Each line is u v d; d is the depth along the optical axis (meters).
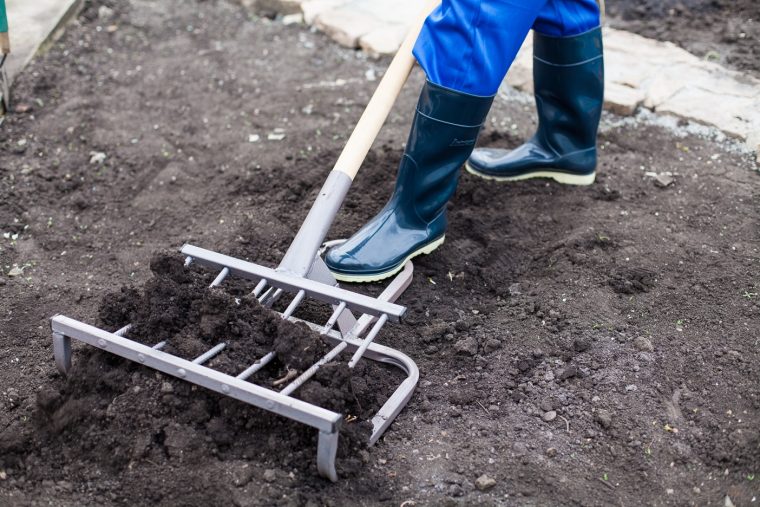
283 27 4.45
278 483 2.02
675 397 2.29
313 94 3.84
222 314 2.20
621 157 3.35
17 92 3.73
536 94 3.06
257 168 3.29
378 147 3.37
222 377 1.99
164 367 2.05
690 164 3.29
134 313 2.26
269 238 2.90
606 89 3.69
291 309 2.19
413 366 2.32
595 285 2.67
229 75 4.00
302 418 1.93
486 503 2.01
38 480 2.12
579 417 2.24
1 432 2.22
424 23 2.42
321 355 2.16
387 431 2.22
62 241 2.98
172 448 2.08
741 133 3.40
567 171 3.13
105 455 2.11
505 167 3.13
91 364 2.22
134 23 4.44
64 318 2.18
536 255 2.82
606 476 2.08
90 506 2.03
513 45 2.40
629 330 2.50
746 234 2.88
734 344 2.43
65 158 3.39
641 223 2.94
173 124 3.62
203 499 1.99
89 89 3.85
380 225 2.69
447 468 2.11
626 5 4.44
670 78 3.78
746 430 2.17
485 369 2.40
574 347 2.45
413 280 2.74
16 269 2.83
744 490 2.04
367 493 2.04
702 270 2.71
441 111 2.47
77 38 4.23
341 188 2.35
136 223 3.07
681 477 2.07
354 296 2.17
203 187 3.23
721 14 4.35
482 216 3.00
